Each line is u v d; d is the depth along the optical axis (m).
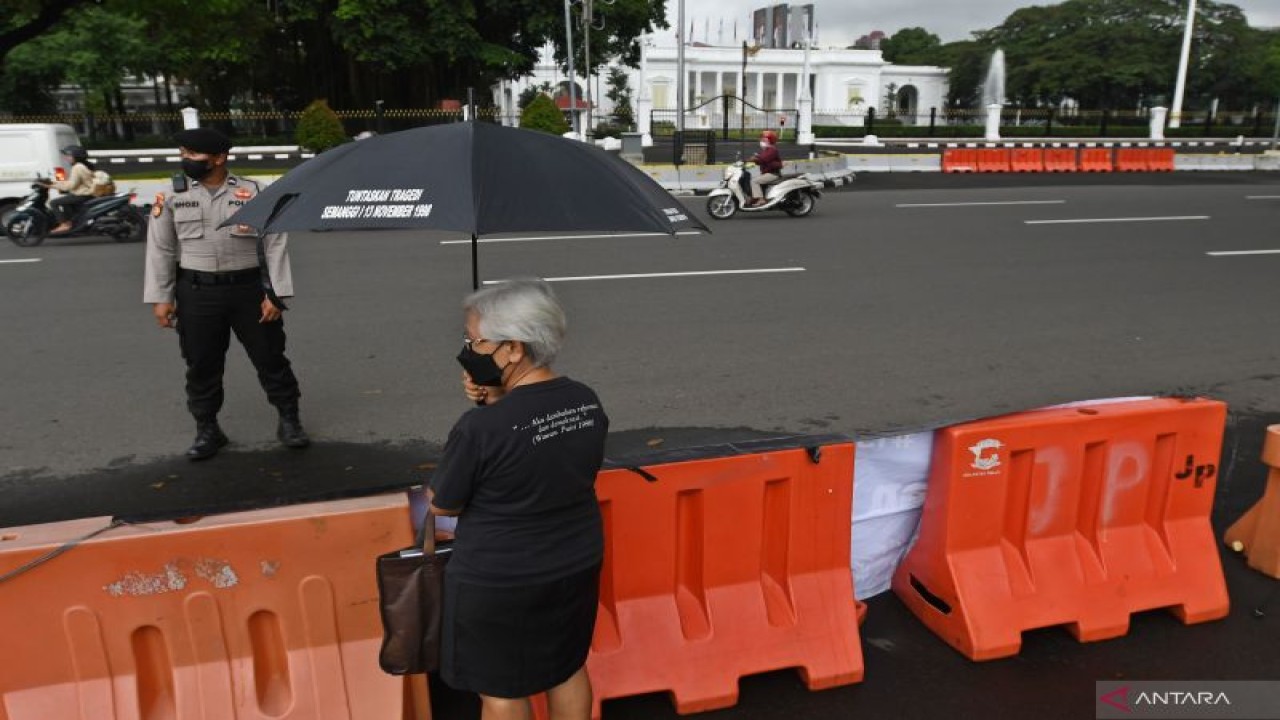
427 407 5.63
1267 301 8.72
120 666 2.43
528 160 2.41
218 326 4.45
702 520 2.88
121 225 12.27
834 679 2.97
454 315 7.96
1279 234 13.02
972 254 11.19
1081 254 11.23
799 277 9.66
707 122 46.94
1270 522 3.64
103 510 4.25
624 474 2.76
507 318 2.04
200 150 4.14
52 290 9.02
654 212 2.46
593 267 10.21
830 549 3.05
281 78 34.50
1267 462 3.58
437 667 2.26
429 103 32.03
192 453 4.77
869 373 6.36
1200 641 3.24
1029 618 3.15
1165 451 3.31
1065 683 3.01
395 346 6.96
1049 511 3.20
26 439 5.09
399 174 2.37
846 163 23.64
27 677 2.38
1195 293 9.05
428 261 10.62
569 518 2.10
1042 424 3.12
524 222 2.27
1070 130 39.16
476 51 28.81
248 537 2.45
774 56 62.47
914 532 3.42
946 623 3.18
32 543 2.35
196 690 2.47
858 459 3.20
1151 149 25.59
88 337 7.20
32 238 12.07
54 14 14.34
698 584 2.94
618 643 2.84
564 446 2.06
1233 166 26.50
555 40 31.97
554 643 2.13
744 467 2.88
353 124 27.19
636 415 5.50
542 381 2.10
